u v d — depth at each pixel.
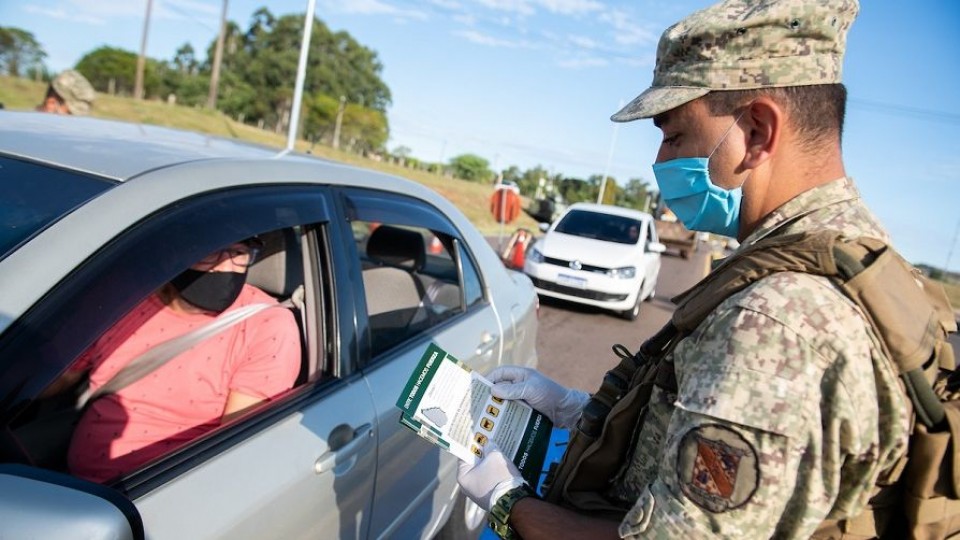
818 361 0.76
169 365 1.53
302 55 8.76
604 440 1.05
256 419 1.41
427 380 1.33
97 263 1.10
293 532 1.37
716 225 1.04
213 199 1.38
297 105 8.91
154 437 1.46
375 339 1.97
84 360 1.35
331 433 1.52
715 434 0.76
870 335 0.78
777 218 0.93
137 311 1.50
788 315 0.77
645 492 0.85
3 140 1.41
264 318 1.67
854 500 0.83
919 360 0.79
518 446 1.34
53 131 1.56
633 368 1.14
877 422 0.79
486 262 2.94
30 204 1.18
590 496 1.07
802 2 0.88
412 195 2.40
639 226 9.25
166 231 1.23
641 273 8.28
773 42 0.89
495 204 10.77
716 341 0.82
